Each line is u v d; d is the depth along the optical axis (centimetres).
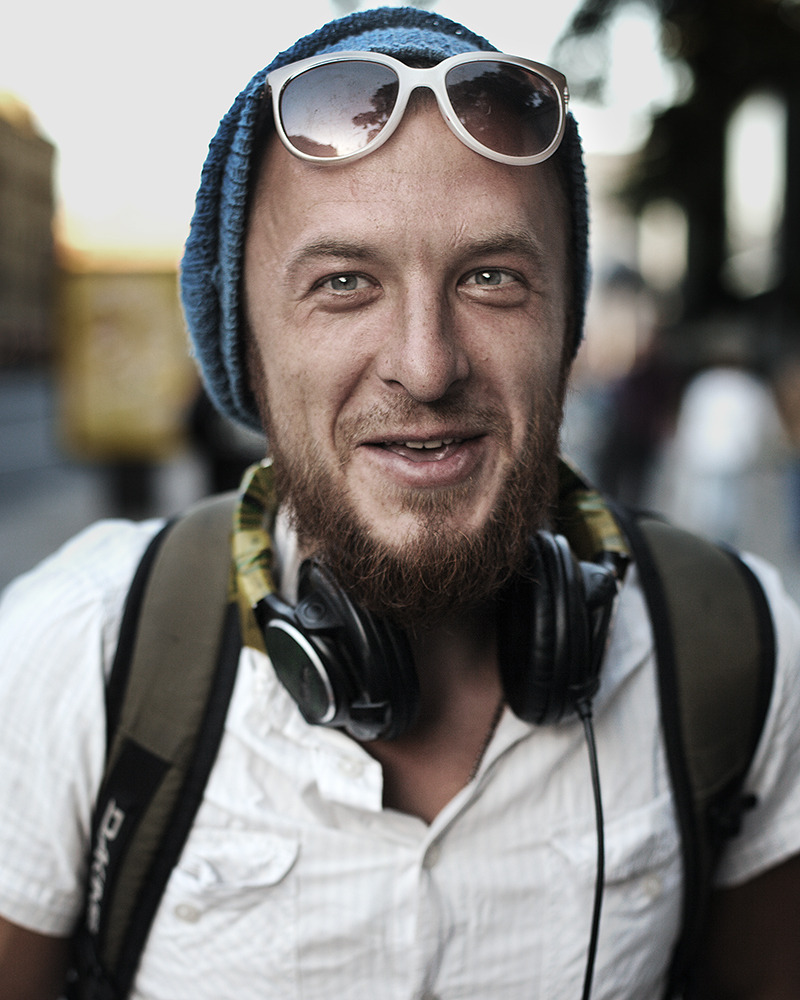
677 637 105
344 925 94
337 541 86
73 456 665
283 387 88
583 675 91
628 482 676
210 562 104
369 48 85
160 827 96
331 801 95
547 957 97
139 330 647
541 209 86
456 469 85
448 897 96
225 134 89
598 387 671
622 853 99
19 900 98
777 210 1385
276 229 86
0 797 98
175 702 97
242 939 95
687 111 1003
